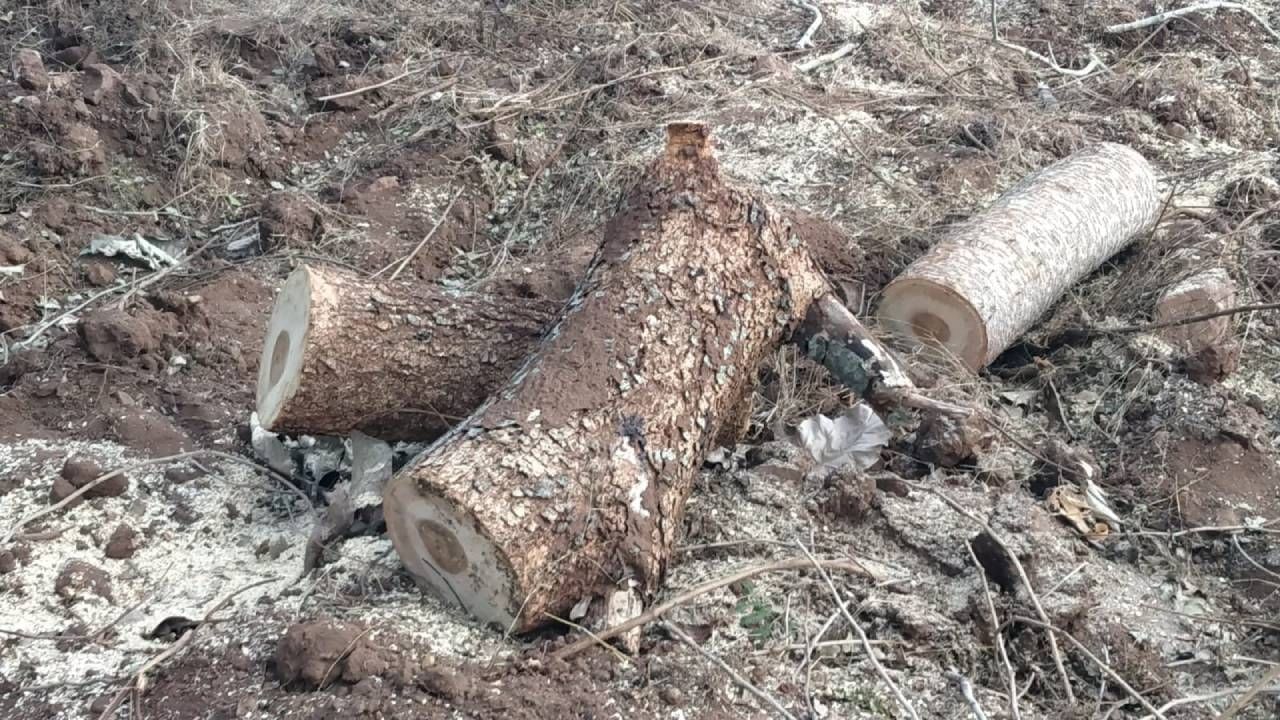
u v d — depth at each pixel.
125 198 3.94
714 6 5.25
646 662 2.51
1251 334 3.42
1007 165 4.04
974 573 2.72
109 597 2.75
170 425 3.17
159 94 4.18
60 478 2.95
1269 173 4.03
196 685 2.50
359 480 2.93
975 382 3.25
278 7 4.88
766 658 2.54
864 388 2.97
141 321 3.35
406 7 5.02
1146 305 3.46
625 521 2.58
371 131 4.42
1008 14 5.50
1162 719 2.45
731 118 4.27
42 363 3.30
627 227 2.82
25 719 2.51
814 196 3.91
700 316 2.76
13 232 3.69
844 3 5.46
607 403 2.62
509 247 3.97
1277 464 3.05
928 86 4.64
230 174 4.12
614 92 4.48
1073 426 3.22
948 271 3.25
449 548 2.54
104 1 4.62
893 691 2.42
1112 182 3.58
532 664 2.48
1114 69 4.91
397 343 2.83
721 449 2.99
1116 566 2.85
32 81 4.01
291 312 2.84
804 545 2.72
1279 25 5.41
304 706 2.40
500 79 4.62
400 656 2.46
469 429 2.58
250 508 2.97
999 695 2.54
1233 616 2.74
